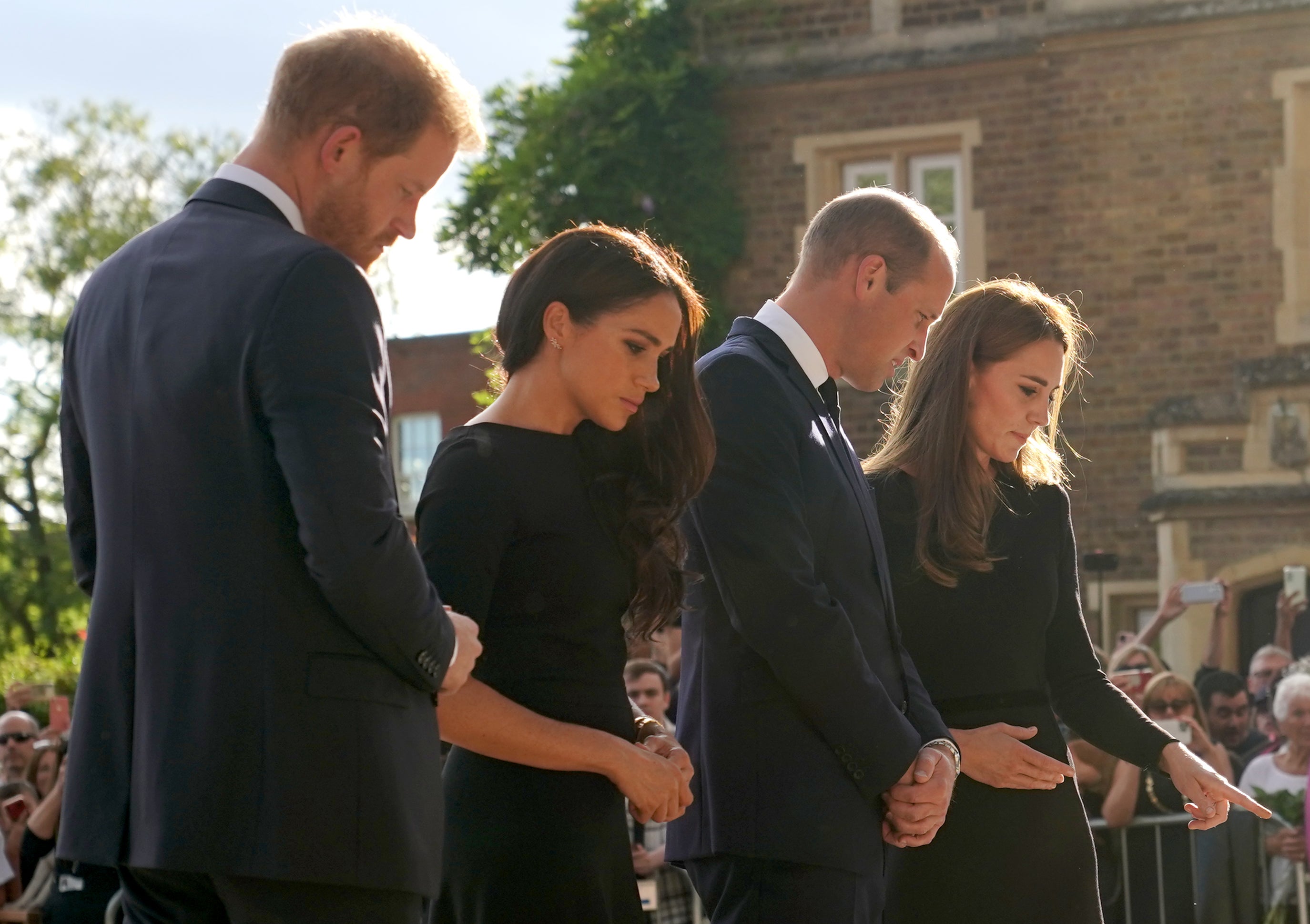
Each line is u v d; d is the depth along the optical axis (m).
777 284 16.50
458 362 32.38
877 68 16.36
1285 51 15.30
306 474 2.63
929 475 4.50
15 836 9.65
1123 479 15.59
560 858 3.22
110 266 3.03
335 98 2.89
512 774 3.26
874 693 3.66
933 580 4.48
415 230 3.06
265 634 2.71
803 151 16.53
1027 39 16.02
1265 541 15.09
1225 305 15.44
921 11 16.34
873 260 4.02
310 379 2.68
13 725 10.02
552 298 3.35
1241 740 9.22
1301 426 15.04
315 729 2.70
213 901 2.81
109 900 7.92
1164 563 15.37
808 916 3.65
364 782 2.73
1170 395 15.52
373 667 2.78
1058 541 4.68
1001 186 16.12
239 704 2.69
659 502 3.41
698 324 3.51
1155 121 15.69
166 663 2.73
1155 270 15.64
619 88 16.34
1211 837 7.86
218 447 2.74
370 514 2.67
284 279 2.73
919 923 4.36
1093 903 4.47
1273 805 7.93
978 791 4.38
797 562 3.68
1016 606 4.51
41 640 32.12
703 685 3.88
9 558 32.72
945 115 16.27
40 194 32.47
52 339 32.84
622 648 3.42
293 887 2.70
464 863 3.25
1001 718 4.45
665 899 7.92
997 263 16.09
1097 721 4.69
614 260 3.34
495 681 3.24
